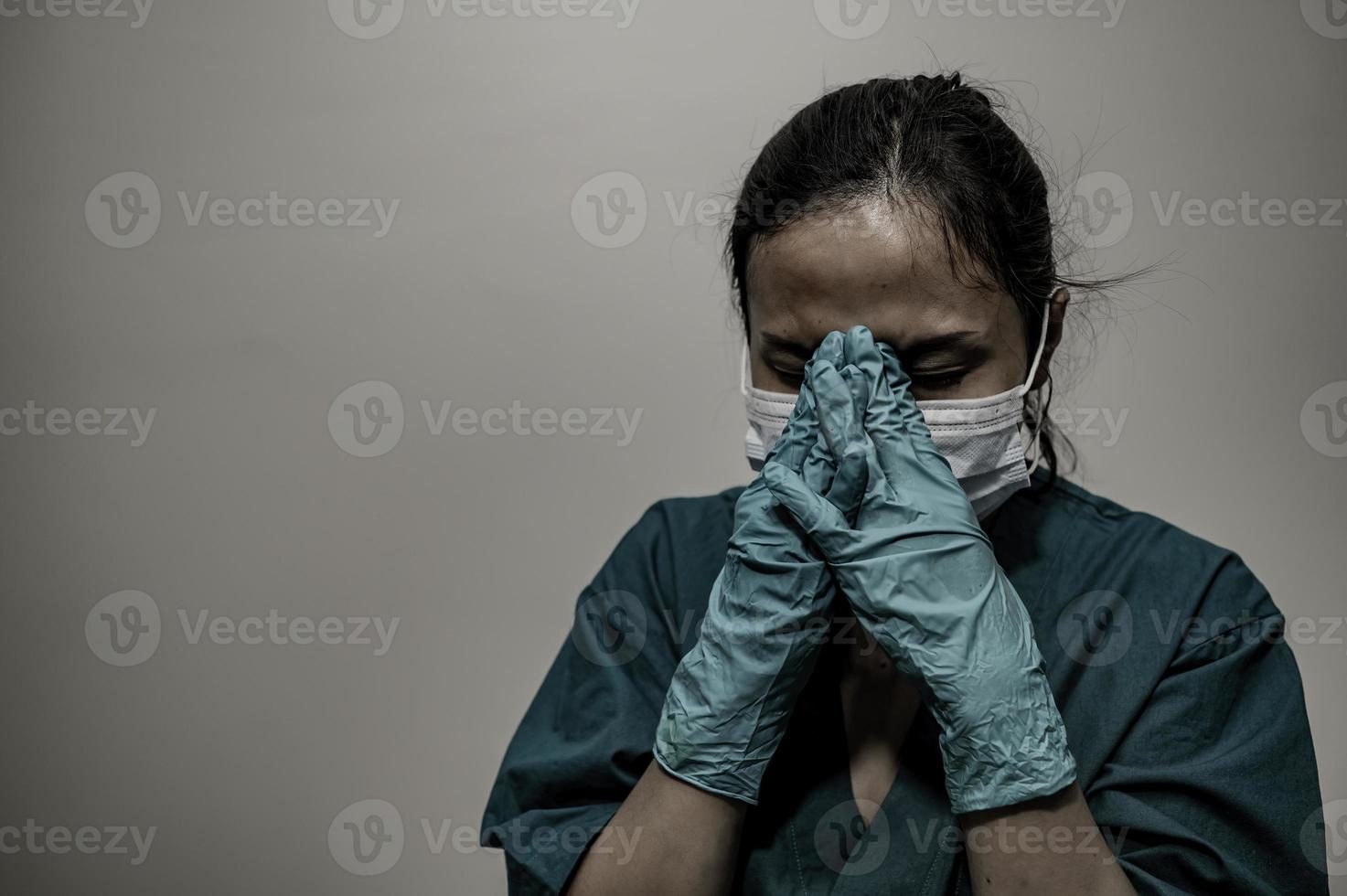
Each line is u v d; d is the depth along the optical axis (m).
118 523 1.83
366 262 1.73
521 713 1.76
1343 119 1.55
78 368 1.81
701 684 0.79
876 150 0.80
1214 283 1.58
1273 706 0.86
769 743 0.79
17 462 1.83
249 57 1.73
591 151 1.68
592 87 1.67
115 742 1.86
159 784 1.86
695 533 1.00
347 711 1.81
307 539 1.79
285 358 1.77
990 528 0.93
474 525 1.75
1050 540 0.93
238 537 1.80
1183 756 0.83
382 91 1.71
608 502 1.72
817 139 0.82
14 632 1.86
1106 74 1.57
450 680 1.78
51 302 1.80
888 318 0.79
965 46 1.59
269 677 1.81
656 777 0.80
